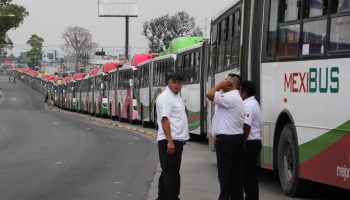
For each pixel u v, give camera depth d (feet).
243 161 33.47
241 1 48.32
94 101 196.44
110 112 169.78
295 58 37.91
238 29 49.60
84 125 136.87
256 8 45.16
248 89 33.81
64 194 41.22
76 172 53.06
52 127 126.93
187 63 89.97
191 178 50.03
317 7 35.53
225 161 32.22
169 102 32.99
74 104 255.70
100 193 41.65
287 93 38.88
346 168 31.45
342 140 31.96
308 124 35.83
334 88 32.99
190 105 87.40
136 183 46.34
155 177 49.78
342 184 31.89
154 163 59.93
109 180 48.01
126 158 64.85
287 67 39.01
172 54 100.12
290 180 38.78
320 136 34.35
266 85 42.47
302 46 37.11
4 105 319.68
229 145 31.99
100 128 124.77
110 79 171.53
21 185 45.19
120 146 80.43
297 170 37.42
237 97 32.09
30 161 61.77
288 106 38.68
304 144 36.24
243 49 47.24
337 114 32.55
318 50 35.04
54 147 78.64
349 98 31.42
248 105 33.30
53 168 55.88
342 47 32.40
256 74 44.88
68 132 110.52
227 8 54.90
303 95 36.58
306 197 38.88
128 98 142.41
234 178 32.53
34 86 541.34
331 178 33.01
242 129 32.32
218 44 60.08
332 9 33.68
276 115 40.60
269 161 42.09
